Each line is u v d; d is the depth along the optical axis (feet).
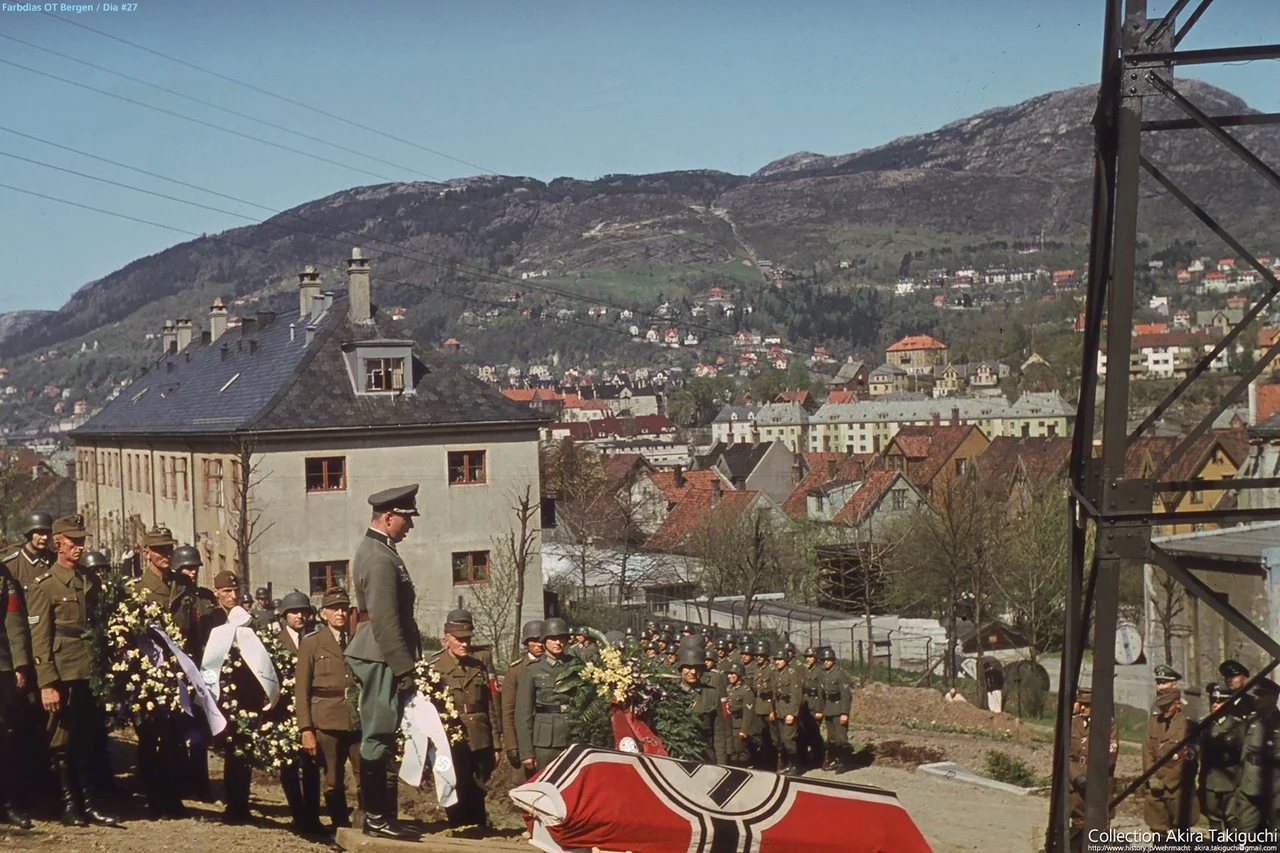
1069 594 30.81
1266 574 74.18
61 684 34.68
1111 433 28.43
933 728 96.02
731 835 30.19
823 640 168.04
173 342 261.65
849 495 303.07
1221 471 194.08
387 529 34.88
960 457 361.30
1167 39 28.32
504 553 171.32
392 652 34.12
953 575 152.76
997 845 55.11
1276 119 28.32
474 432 171.22
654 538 277.23
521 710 41.29
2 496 245.24
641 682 45.78
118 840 33.09
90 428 249.55
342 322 176.14
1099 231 29.94
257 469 162.20
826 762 79.87
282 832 36.58
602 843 30.04
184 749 38.68
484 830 40.16
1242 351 379.35
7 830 33.12
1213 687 40.45
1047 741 92.22
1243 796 38.22
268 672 37.81
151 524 209.36
